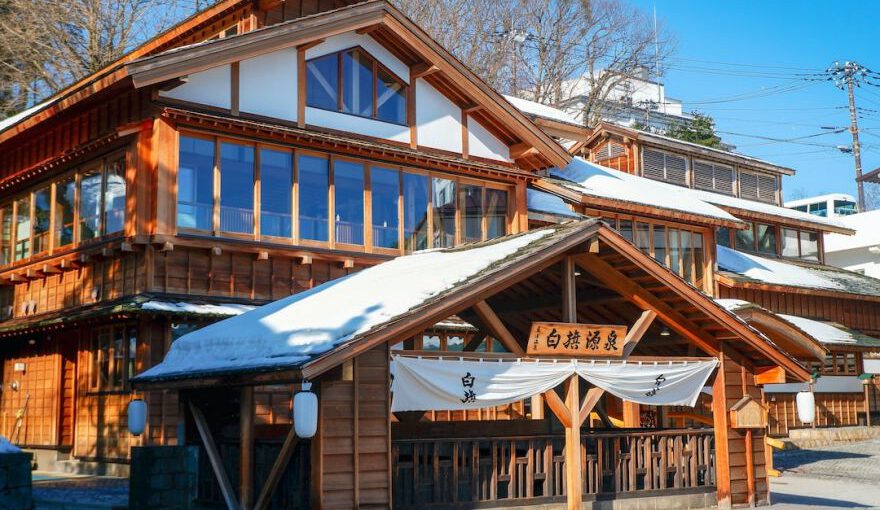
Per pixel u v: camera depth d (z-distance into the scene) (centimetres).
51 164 1959
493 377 1195
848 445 2827
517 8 4438
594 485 1307
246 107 1838
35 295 2077
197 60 1734
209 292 1753
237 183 1805
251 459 1159
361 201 1981
